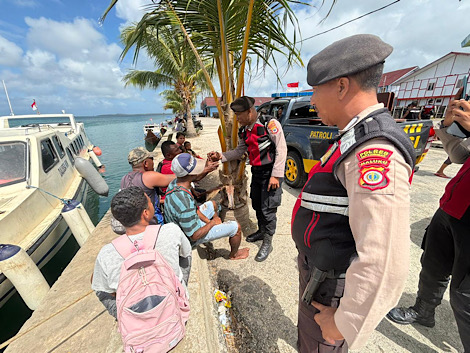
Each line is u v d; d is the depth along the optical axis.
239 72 2.45
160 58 10.12
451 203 1.21
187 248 1.50
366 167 0.57
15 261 2.33
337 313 0.66
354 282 0.58
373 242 0.54
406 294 1.99
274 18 2.19
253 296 2.06
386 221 0.53
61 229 3.59
